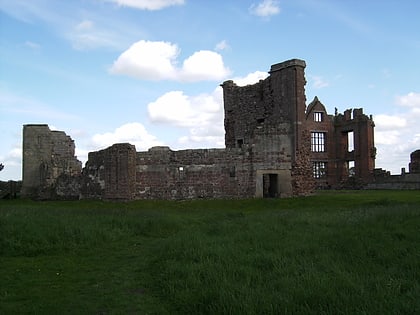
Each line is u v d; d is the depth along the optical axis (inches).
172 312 365.1
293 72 1510.8
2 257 617.0
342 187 3142.2
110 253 645.9
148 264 565.3
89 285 468.8
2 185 2132.1
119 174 1514.5
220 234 725.9
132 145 1528.1
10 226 725.3
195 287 400.2
